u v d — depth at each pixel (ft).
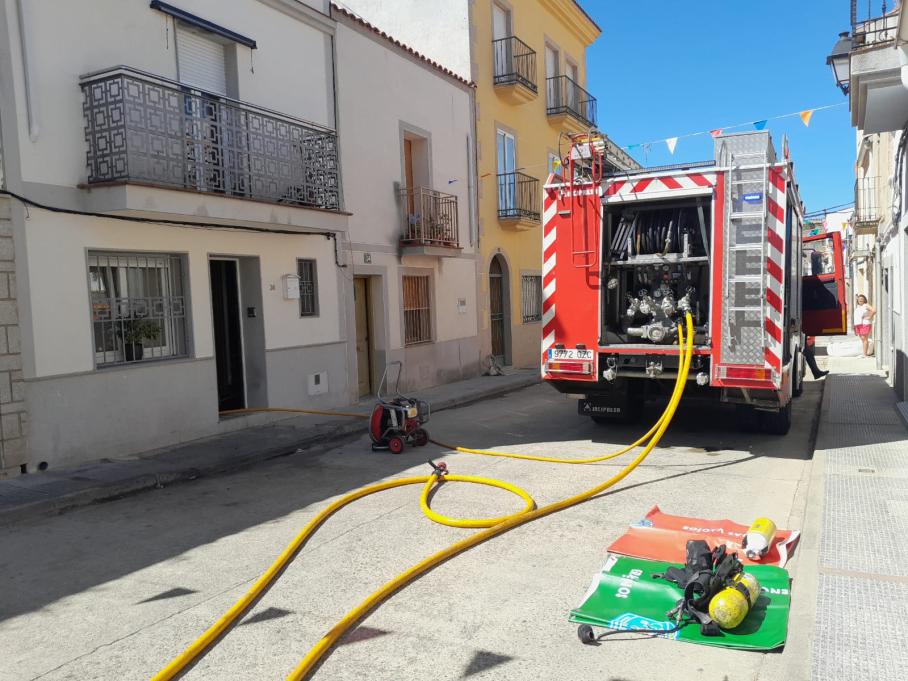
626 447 28.19
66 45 25.94
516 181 60.59
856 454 24.08
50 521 20.80
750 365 24.17
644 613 13.28
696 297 26.27
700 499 20.67
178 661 11.80
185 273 30.83
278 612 13.97
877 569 14.29
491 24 58.44
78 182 26.23
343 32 40.60
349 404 40.93
